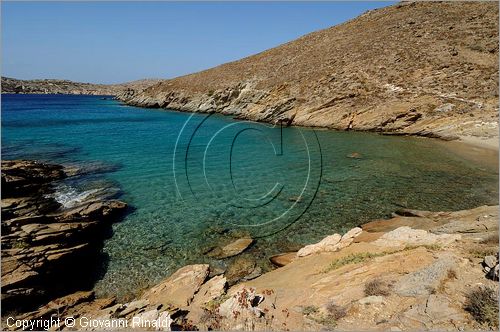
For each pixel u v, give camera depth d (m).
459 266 7.73
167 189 18.86
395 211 15.27
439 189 18.03
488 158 24.12
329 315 6.88
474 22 50.34
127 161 25.20
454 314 6.21
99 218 14.56
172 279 10.38
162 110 72.50
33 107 82.62
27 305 9.62
